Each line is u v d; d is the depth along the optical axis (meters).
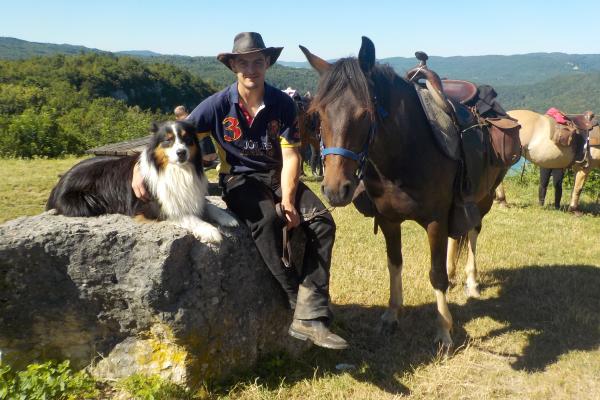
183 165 3.14
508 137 4.48
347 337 4.02
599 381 3.44
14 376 2.96
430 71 3.90
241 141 3.31
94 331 3.13
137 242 2.91
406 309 4.63
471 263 5.09
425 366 3.58
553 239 7.13
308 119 3.27
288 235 3.26
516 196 11.37
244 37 3.10
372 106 2.89
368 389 3.26
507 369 3.61
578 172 9.19
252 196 3.25
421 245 6.57
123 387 2.95
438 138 3.46
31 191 8.41
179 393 2.96
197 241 3.04
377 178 3.50
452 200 3.74
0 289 2.87
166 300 2.91
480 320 4.40
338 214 8.14
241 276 3.25
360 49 3.09
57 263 2.93
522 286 5.27
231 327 3.23
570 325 4.30
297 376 3.38
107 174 3.46
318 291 3.17
